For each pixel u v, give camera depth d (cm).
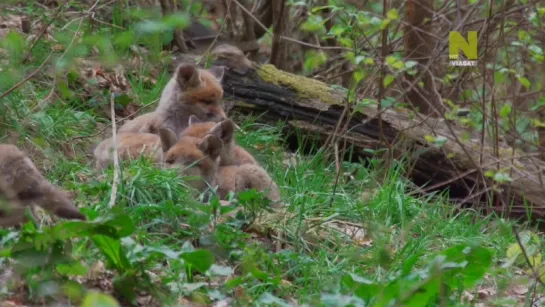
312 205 1191
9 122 1256
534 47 1342
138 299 844
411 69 1488
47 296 805
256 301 870
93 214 895
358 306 816
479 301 1011
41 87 1417
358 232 1162
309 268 987
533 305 1005
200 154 1200
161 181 1095
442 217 1295
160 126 1384
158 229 1030
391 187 1270
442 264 848
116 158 1112
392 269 1005
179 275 893
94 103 1464
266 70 1569
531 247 1095
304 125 1531
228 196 1173
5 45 1134
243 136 1459
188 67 1395
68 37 1208
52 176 1166
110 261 846
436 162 1477
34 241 804
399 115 1511
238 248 1004
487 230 1310
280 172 1366
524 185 1420
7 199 859
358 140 1505
